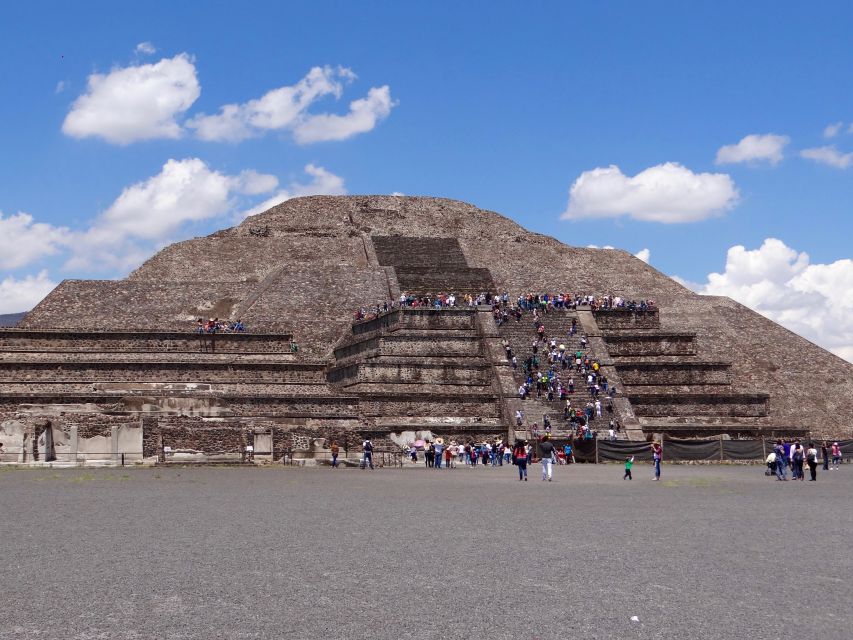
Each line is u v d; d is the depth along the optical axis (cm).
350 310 8706
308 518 2591
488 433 6306
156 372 6481
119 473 4444
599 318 8069
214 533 2267
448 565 1838
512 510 2858
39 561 1861
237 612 1441
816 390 8188
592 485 4016
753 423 7100
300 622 1383
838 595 1588
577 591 1603
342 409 6159
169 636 1308
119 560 1875
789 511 2908
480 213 13075
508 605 1497
